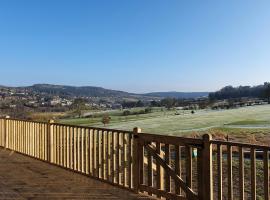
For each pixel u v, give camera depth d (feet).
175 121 171.42
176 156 23.12
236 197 32.78
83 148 31.94
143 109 282.56
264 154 18.42
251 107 284.00
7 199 25.02
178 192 23.03
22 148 43.37
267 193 18.42
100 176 29.86
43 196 25.64
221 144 20.30
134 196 25.26
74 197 25.25
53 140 36.91
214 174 41.24
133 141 26.27
